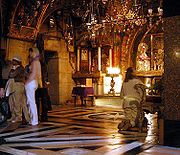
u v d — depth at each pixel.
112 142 6.62
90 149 5.96
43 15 15.15
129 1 16.55
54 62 17.59
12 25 13.70
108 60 19.22
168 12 6.29
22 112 9.49
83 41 18.88
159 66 18.95
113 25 18.08
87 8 16.72
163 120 6.36
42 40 15.45
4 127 8.82
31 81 9.25
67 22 17.92
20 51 14.49
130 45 19.52
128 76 8.16
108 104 17.27
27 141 6.80
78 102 18.22
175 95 6.19
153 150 5.86
